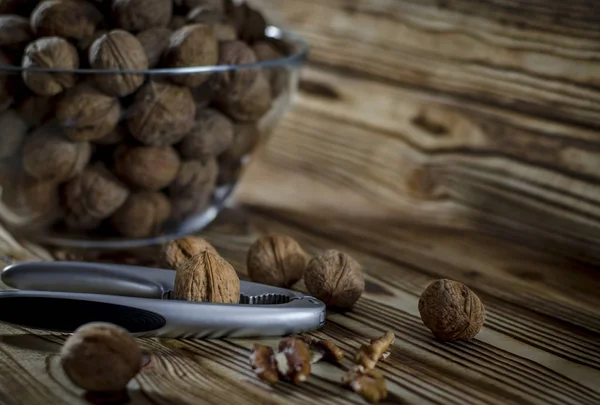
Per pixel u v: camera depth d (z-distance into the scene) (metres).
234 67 0.91
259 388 0.74
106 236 0.96
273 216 1.06
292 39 1.06
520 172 1.01
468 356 0.79
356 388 0.74
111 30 0.91
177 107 0.89
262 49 0.97
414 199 1.10
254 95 0.93
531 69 0.99
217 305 0.78
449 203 1.07
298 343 0.76
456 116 1.05
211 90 0.92
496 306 0.88
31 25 0.90
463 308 0.80
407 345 0.80
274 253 0.88
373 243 1.00
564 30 0.97
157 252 0.96
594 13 0.94
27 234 0.96
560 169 0.98
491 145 1.03
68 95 0.87
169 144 0.92
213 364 0.77
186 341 0.79
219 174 0.98
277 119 1.01
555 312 0.87
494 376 0.77
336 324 0.83
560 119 0.98
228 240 0.99
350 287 0.84
